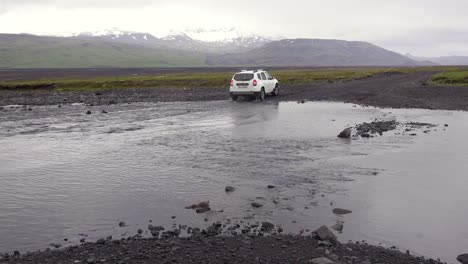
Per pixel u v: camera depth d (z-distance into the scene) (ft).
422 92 142.92
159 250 23.13
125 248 23.48
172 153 51.06
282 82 225.76
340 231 26.99
